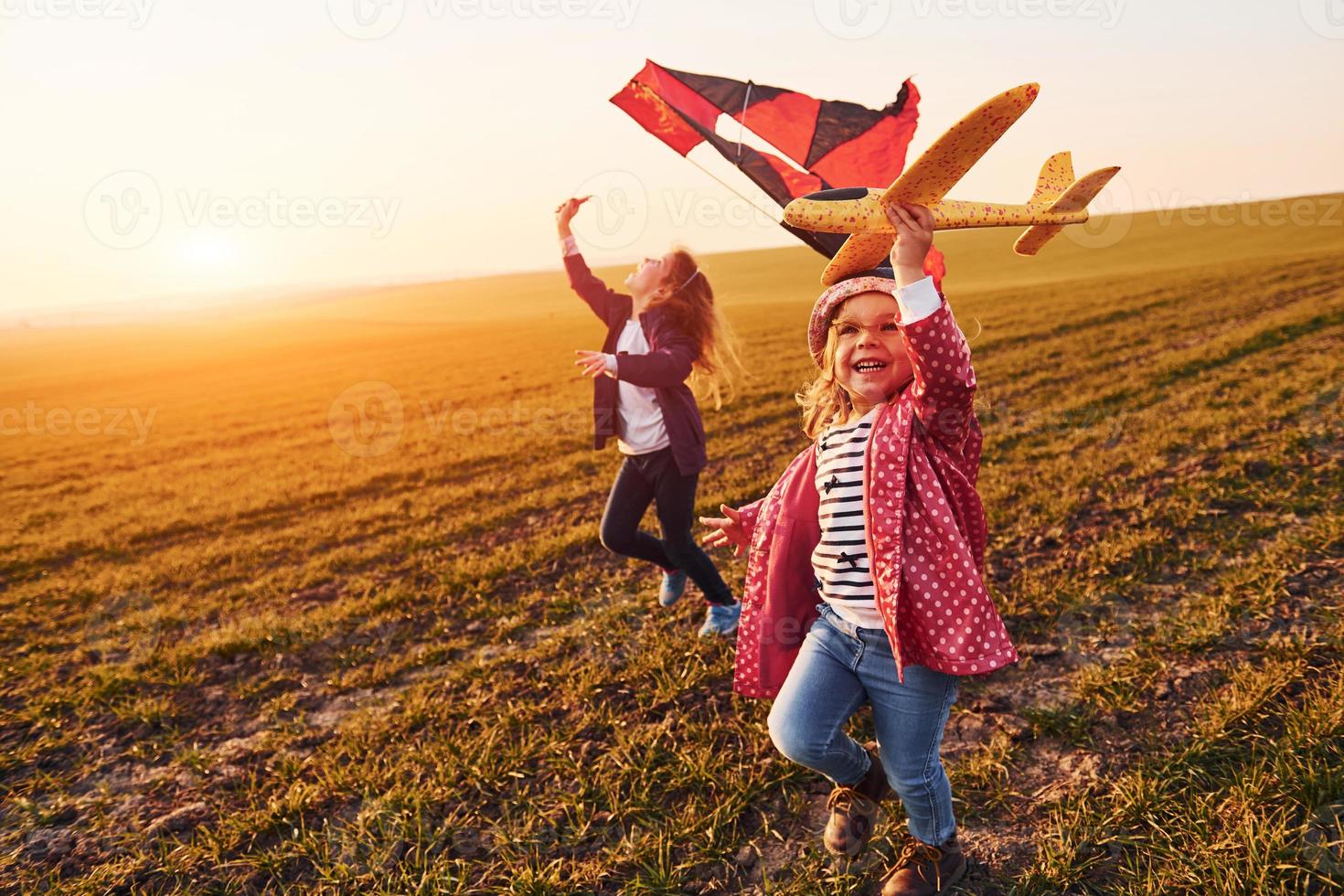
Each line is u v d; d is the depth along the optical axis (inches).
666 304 149.3
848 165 97.5
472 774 123.3
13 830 123.6
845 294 84.7
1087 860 93.7
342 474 458.3
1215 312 769.6
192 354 1608.0
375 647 184.1
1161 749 110.9
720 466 339.6
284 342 1721.2
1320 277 985.5
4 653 209.8
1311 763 98.8
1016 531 205.9
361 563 263.9
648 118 112.3
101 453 666.2
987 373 539.2
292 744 143.1
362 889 104.0
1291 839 90.0
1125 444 287.9
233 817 119.6
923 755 84.1
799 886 95.6
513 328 1643.7
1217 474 228.8
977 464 87.8
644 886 98.1
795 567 92.5
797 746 85.2
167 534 362.0
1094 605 159.3
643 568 214.5
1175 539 188.4
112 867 111.6
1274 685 118.5
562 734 132.0
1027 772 112.3
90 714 161.0
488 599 206.5
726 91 101.1
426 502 353.7
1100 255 1777.8
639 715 136.5
